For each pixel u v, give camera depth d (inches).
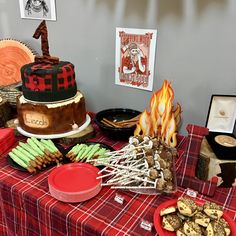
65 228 30.7
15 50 59.1
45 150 39.1
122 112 50.5
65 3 52.5
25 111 42.1
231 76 41.7
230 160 33.4
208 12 40.2
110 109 50.3
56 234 32.2
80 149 39.9
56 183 32.7
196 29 41.9
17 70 59.8
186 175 34.0
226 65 41.5
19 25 60.6
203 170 35.0
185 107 47.2
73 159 38.4
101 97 56.1
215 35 40.8
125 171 33.5
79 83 57.6
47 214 31.5
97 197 32.4
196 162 33.4
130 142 36.1
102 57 52.6
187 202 27.4
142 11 45.3
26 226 35.4
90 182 33.1
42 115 41.3
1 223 39.6
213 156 34.1
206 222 25.8
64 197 30.9
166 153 34.5
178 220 26.5
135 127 42.9
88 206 31.0
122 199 31.4
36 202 31.9
